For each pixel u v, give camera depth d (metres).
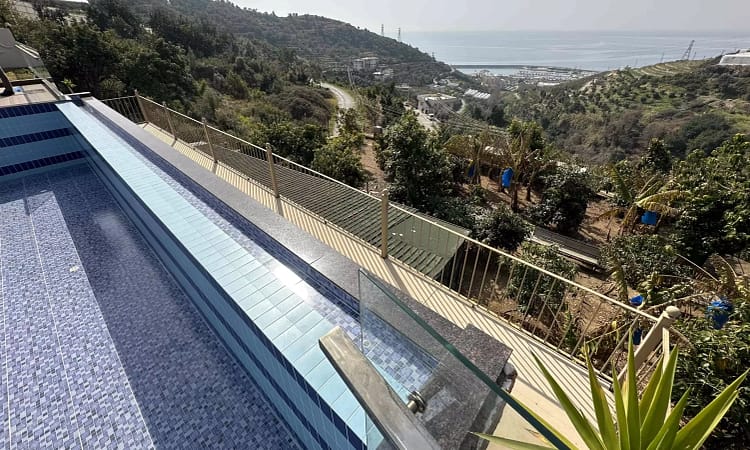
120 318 3.24
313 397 1.79
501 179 15.19
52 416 2.45
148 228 3.94
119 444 2.31
